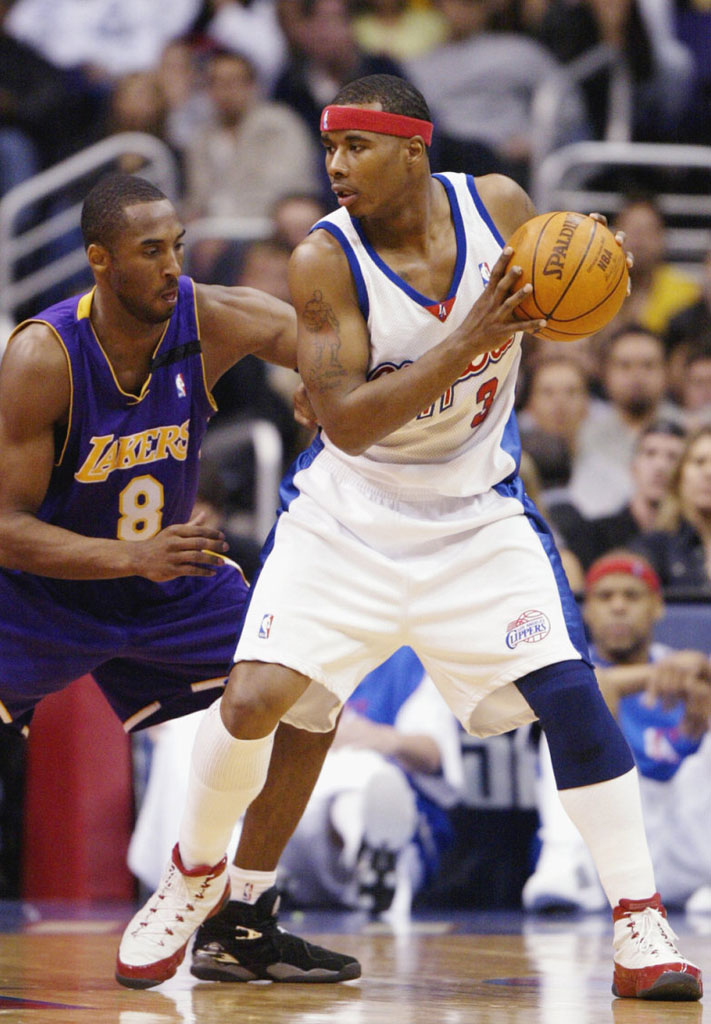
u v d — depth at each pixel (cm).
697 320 2539
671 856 1694
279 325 1081
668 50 3188
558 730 948
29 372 1012
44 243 2722
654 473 2081
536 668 948
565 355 2305
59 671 1092
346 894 1667
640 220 2611
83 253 2716
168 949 1013
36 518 1027
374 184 910
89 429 1036
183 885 1021
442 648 977
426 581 970
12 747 1842
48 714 1825
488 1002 920
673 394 2466
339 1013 869
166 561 966
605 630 1725
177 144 2944
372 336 940
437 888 1703
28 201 2630
